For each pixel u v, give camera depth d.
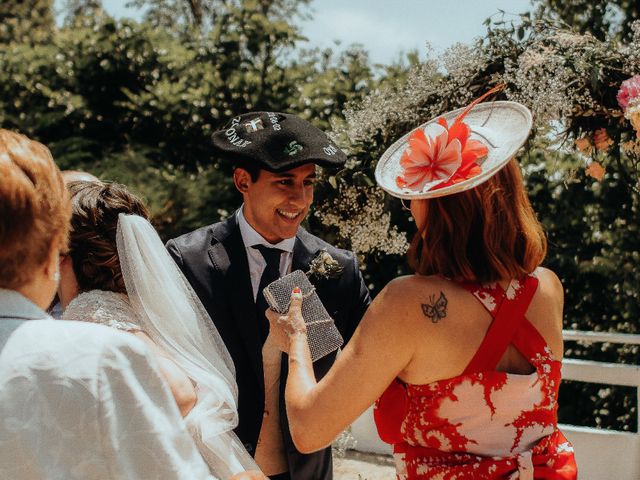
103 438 1.23
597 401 5.58
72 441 1.21
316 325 2.25
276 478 2.58
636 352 5.50
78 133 7.73
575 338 4.33
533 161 5.42
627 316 5.41
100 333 1.29
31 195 1.27
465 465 1.68
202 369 2.02
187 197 6.76
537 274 1.82
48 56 7.95
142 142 7.35
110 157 7.31
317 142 2.58
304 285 2.28
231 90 6.87
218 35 7.12
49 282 1.35
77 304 1.90
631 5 5.58
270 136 2.55
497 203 1.74
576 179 5.11
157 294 1.98
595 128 3.80
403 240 4.38
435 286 1.72
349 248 4.50
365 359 1.70
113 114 7.70
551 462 1.72
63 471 1.20
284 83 6.84
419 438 1.75
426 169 1.80
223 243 2.63
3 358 1.21
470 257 1.73
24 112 7.89
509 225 1.75
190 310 2.08
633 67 3.58
